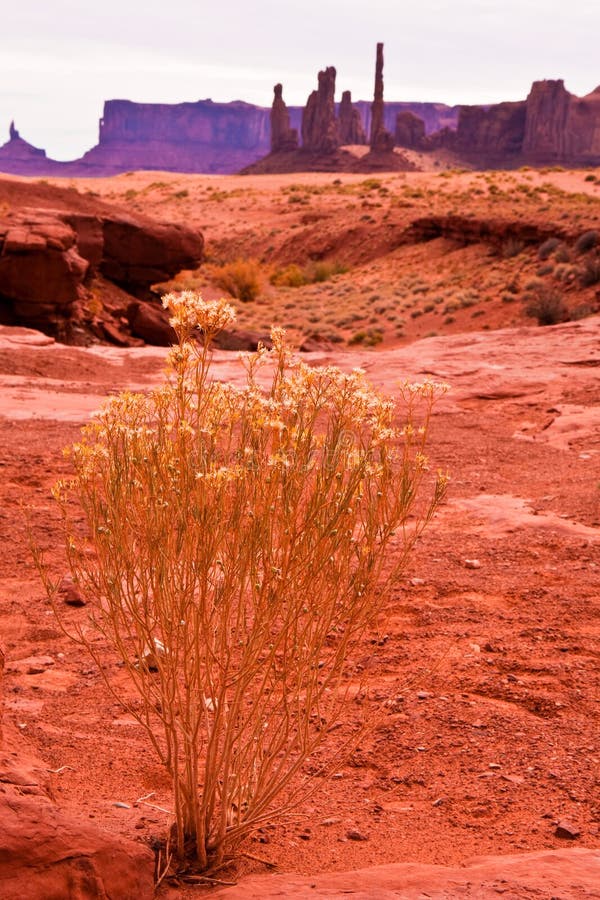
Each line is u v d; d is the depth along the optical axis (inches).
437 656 194.7
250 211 3991.1
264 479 110.1
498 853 121.1
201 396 112.5
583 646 198.7
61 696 178.4
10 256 1173.7
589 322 810.2
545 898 92.0
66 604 231.8
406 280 2416.3
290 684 170.7
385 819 132.6
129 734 160.9
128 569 110.1
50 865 94.3
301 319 2113.7
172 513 107.9
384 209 3341.5
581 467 390.3
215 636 116.4
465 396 572.7
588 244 2116.1
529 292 1978.3
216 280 2504.9
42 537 280.8
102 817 124.3
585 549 269.0
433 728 162.1
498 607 225.3
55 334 1222.9
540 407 542.9
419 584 241.8
